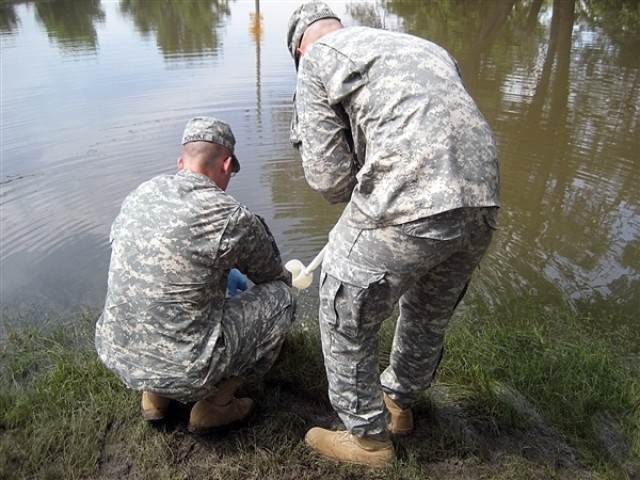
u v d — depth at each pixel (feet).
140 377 5.92
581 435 6.57
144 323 5.85
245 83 22.20
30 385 7.41
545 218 12.55
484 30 31.07
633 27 30.78
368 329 5.43
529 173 14.73
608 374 7.43
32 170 14.78
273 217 12.70
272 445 6.44
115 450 6.45
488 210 4.95
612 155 15.67
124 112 19.01
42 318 9.22
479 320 9.01
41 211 12.84
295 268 8.47
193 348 5.89
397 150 4.72
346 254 5.15
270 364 6.79
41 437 6.39
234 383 6.54
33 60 26.40
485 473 6.14
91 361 7.70
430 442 6.53
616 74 22.93
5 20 38.40
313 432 6.43
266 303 6.56
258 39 30.68
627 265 10.73
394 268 4.99
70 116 18.70
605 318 9.07
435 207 4.65
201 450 6.44
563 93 20.79
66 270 10.68
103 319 6.20
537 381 7.35
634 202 13.21
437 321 5.90
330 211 12.98
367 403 5.70
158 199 5.93
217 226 5.87
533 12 32.78
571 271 10.55
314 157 5.23
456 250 5.07
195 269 5.82
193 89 21.50
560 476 6.08
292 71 23.90
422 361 6.12
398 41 4.99
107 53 27.81
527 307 9.39
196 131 6.20
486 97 20.56
